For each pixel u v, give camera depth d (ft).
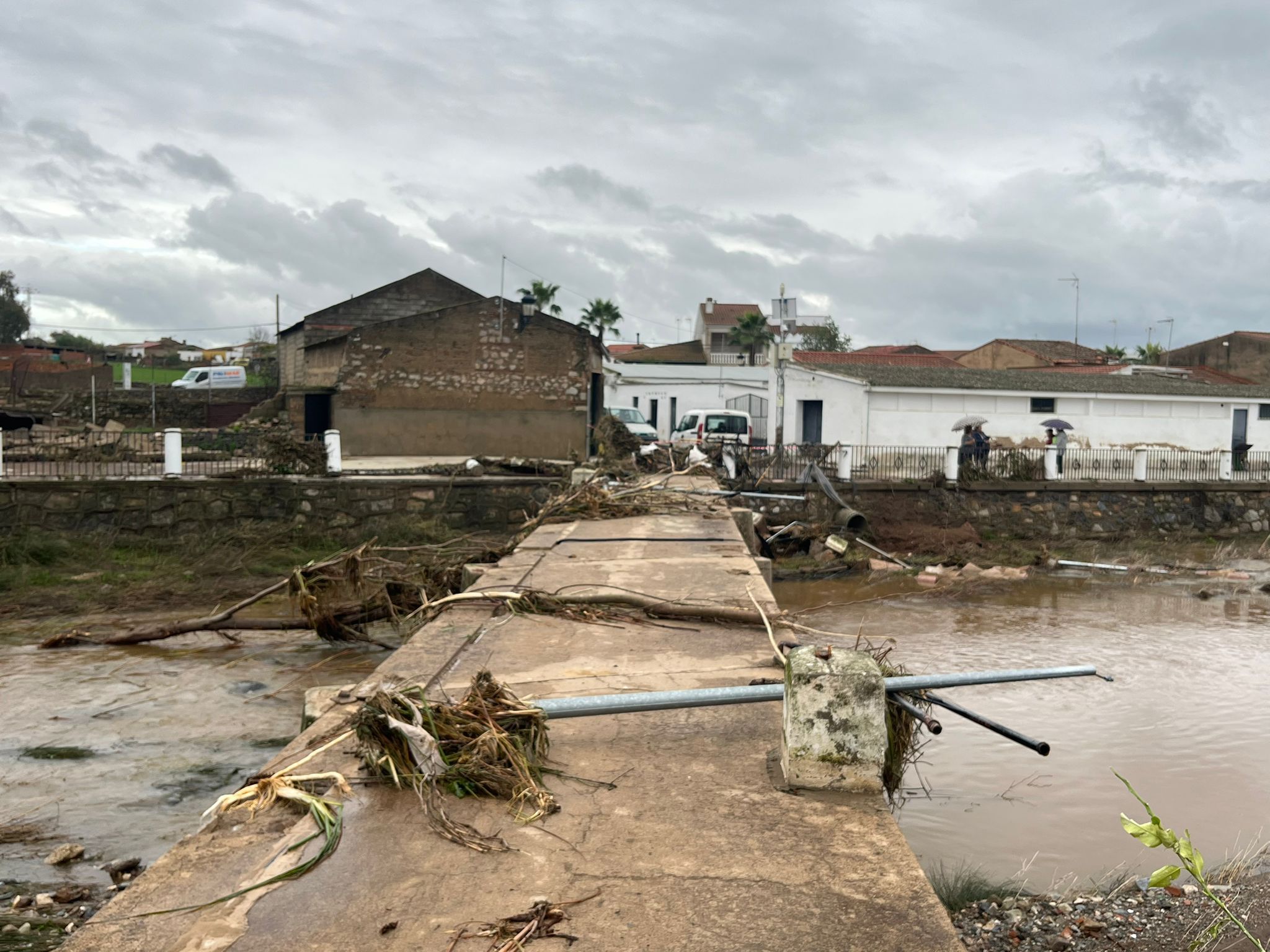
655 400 131.54
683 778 13.14
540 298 179.11
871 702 12.71
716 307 211.61
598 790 12.71
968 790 25.82
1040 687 36.35
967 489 79.20
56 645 37.11
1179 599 55.98
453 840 11.09
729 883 10.09
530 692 17.03
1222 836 23.12
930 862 21.48
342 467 71.67
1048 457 82.23
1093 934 17.90
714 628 22.48
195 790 22.82
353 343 84.89
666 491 51.78
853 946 8.86
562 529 40.86
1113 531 82.33
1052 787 26.08
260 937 8.98
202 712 29.04
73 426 106.83
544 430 89.04
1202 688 36.32
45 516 55.83
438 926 9.19
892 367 97.25
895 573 63.10
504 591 25.11
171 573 51.42
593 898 9.77
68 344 250.57
